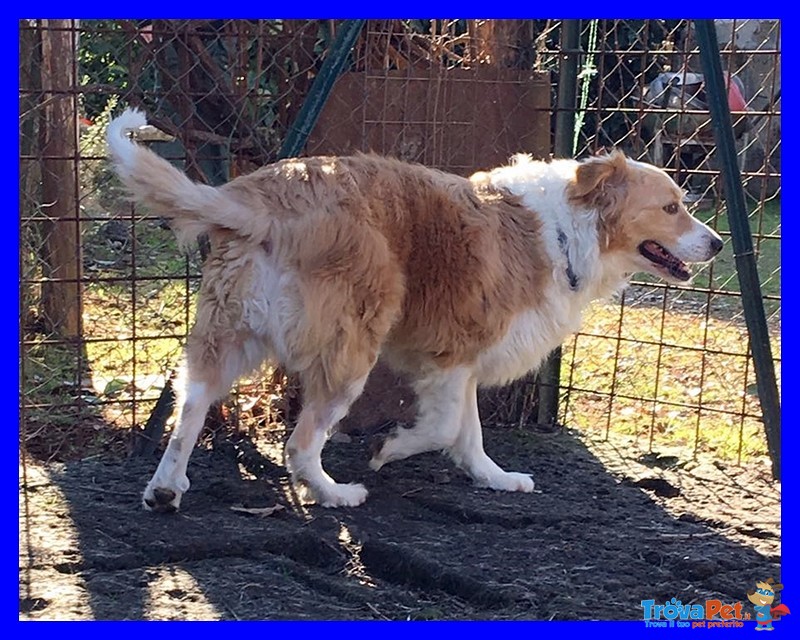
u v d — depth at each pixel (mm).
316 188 2762
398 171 2879
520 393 3480
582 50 3473
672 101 4570
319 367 2789
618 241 3014
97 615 2461
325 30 3268
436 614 2518
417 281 2879
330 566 2691
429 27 3748
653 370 3826
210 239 2785
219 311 2744
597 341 4051
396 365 3025
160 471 2791
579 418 3531
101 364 3590
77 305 3318
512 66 3439
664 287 3373
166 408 3088
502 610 2539
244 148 3256
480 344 2936
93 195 3867
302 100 3273
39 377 3455
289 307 2729
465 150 3359
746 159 5324
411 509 2902
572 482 3092
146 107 3309
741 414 3264
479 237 2895
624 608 2539
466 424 3016
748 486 3092
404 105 3303
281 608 2512
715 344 4012
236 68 3209
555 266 2975
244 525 2771
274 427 3279
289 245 2725
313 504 2883
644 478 3096
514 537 2789
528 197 2986
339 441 3273
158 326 3795
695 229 3016
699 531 2842
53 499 2867
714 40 3045
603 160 2969
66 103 3510
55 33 3438
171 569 2621
